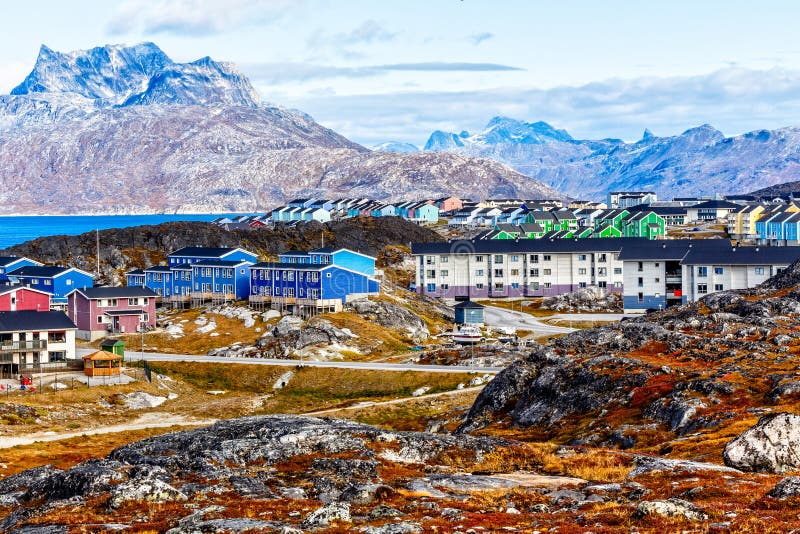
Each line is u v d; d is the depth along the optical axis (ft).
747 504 143.02
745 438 185.06
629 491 167.84
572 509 156.35
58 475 191.21
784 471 178.60
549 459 214.48
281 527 145.48
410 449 222.69
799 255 641.81
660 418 282.15
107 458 233.14
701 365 327.06
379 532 140.15
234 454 218.18
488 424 353.31
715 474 173.78
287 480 193.16
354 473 194.29
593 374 334.24
